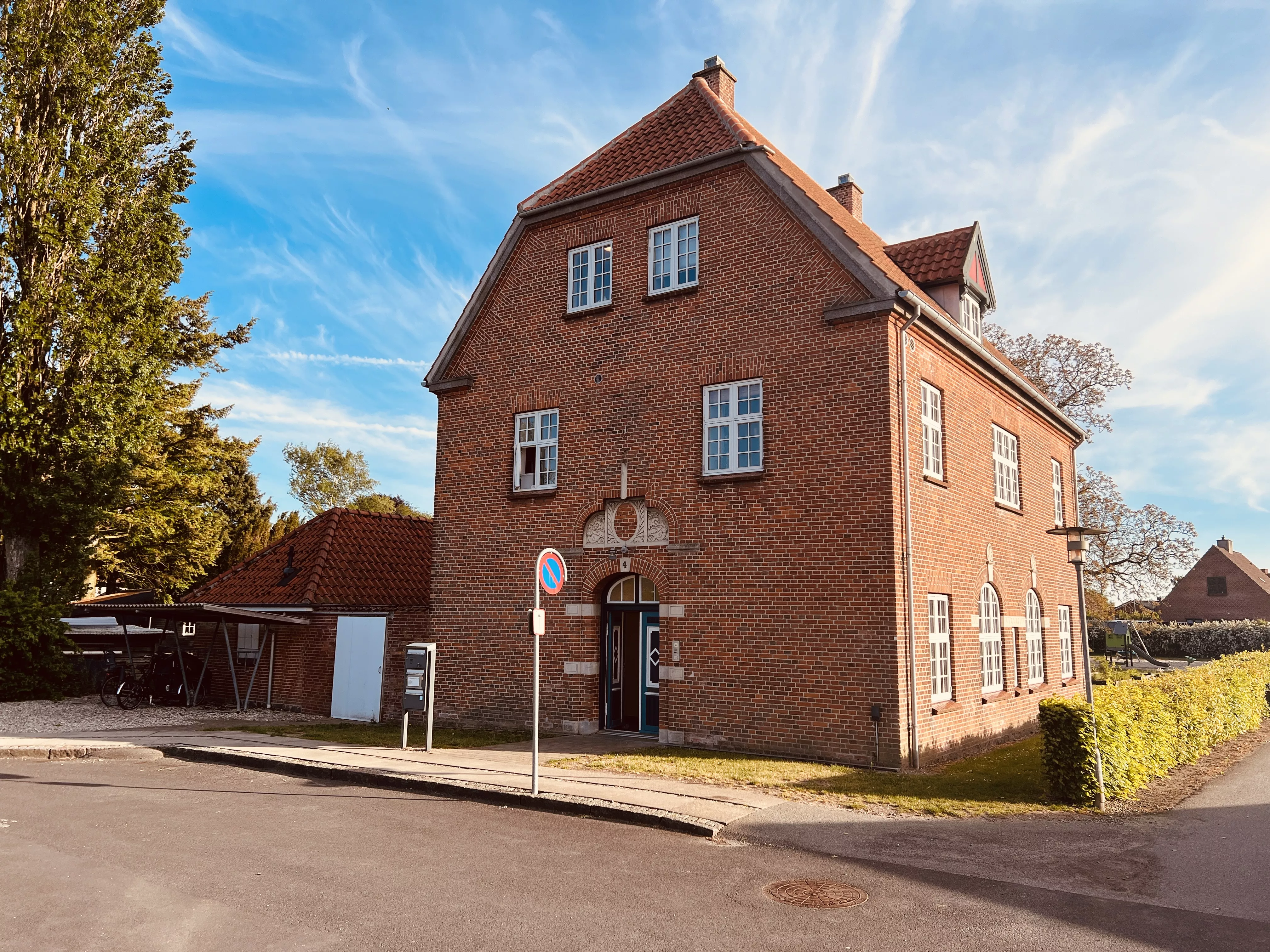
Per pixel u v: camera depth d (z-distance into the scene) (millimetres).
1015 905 6758
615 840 8617
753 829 8859
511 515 16906
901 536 12969
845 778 11578
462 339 18141
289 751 13352
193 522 33312
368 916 6281
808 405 13734
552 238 17250
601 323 16266
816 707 13008
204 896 6691
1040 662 19703
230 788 11234
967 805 10211
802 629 13281
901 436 13305
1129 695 12453
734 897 6852
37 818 9312
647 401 15477
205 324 35094
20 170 22484
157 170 25312
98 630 24266
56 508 22047
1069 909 6684
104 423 22453
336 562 20562
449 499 17844
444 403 18297
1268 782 12266
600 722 15820
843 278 13680
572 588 15898
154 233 24391
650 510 15180
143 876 7191
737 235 14828
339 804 10266
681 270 15562
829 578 13156
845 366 13469
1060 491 22891
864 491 13047
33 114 23125
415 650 13805
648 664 15750
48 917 6172
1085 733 10461
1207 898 6980
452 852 8070
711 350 14836
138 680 20094
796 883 7230
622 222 16312
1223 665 18875
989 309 18703
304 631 19422
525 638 16438
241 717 18484
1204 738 15328
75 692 21938
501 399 17438
